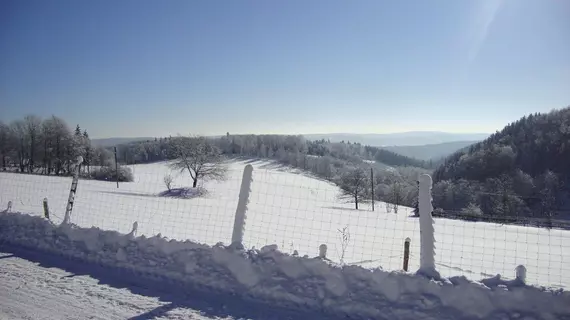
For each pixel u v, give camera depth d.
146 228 16.48
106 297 5.36
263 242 14.00
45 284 5.82
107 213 22.06
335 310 4.90
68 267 6.60
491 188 53.16
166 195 45.34
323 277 5.22
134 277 6.11
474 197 45.38
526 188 53.25
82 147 74.12
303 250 13.03
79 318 4.72
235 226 6.03
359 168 53.53
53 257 7.11
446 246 16.25
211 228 18.11
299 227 20.17
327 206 34.84
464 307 4.55
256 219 21.66
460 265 11.49
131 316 4.79
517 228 20.59
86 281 5.97
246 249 5.83
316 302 5.04
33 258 7.07
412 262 11.43
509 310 4.45
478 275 9.66
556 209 39.19
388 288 4.86
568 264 13.09
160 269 6.12
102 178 61.91
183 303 5.20
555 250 15.76
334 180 61.00
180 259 6.09
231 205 34.97
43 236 7.67
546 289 4.47
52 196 28.81
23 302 5.17
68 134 73.56
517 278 4.67
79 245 7.16
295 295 5.16
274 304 5.16
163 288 5.71
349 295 4.97
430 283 4.75
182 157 57.59
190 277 5.85
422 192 5.14
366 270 5.09
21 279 6.02
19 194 27.84
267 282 5.39
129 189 46.84
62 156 72.94
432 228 5.07
